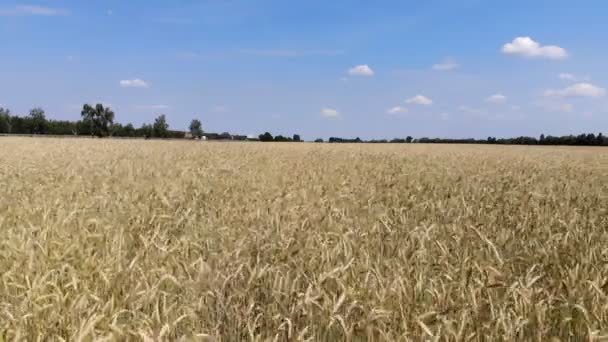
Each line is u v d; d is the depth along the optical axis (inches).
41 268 156.7
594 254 179.0
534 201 329.7
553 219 259.6
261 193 351.9
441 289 143.3
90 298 134.8
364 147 1501.0
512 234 222.8
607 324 122.9
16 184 369.1
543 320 123.9
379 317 118.6
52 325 116.6
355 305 123.4
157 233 191.5
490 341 115.0
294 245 187.2
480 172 584.4
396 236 207.0
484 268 151.2
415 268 161.9
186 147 1184.2
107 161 633.6
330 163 680.4
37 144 1219.2
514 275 164.2
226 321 127.3
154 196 306.8
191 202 301.4
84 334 104.4
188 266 161.3
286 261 174.7
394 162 742.5
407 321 123.5
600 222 270.8
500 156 1033.5
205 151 987.9
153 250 180.4
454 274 156.6
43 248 169.8
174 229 227.9
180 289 150.8
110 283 141.3
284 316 128.6
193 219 243.0
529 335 124.1
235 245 192.4
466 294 136.9
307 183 417.4
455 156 983.0
